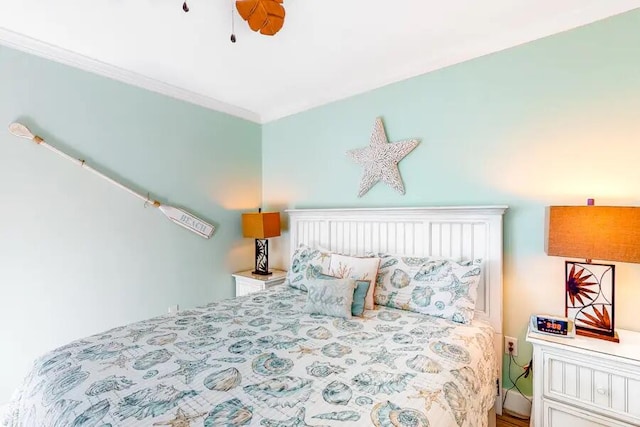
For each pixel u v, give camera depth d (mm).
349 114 2664
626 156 1566
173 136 2629
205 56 2113
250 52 2066
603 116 1623
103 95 2223
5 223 1838
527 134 1838
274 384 1052
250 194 3277
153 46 1984
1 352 1818
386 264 2096
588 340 1434
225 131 3037
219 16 1669
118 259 2293
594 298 1535
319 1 1552
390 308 1926
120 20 1706
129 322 2344
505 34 1880
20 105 1884
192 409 911
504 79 1914
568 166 1716
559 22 1724
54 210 2008
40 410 1001
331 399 968
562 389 1405
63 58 2027
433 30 1841
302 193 3041
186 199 2717
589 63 1656
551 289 1759
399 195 2373
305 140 3000
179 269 2660
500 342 1843
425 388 1044
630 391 1246
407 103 2320
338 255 2268
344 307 1767
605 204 1614
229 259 3061
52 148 1985
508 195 1903
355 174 2637
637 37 1540
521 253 1852
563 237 1458
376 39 1927
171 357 1243
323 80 2529
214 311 1872
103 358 1227
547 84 1774
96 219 2188
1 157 1821
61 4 1562
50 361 1223
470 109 2041
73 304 2082
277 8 1389
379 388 1033
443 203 2160
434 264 1915
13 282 1860
